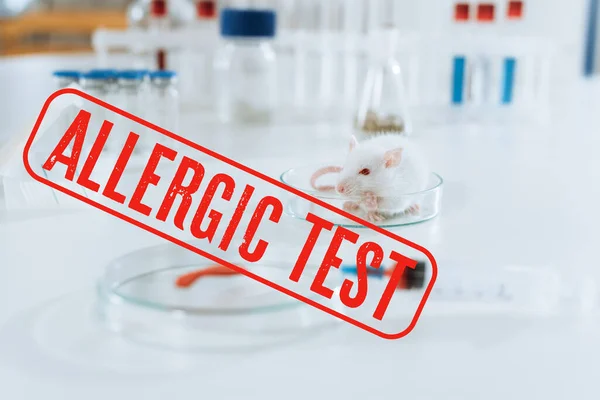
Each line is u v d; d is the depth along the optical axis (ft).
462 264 1.35
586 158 2.36
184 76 3.40
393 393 0.94
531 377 0.99
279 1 3.43
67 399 0.91
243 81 2.87
